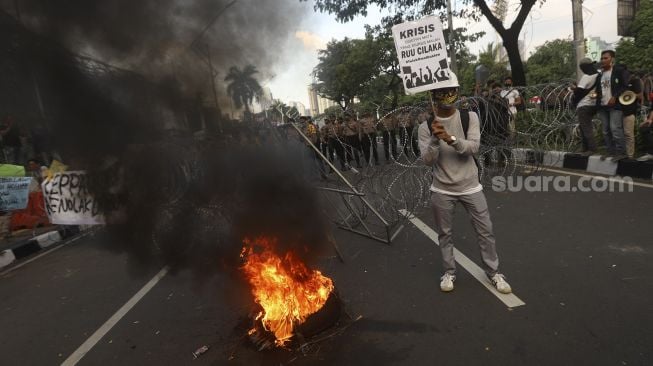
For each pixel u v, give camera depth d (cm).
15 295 468
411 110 639
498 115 678
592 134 735
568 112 800
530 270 351
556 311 284
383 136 979
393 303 328
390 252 443
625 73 641
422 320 297
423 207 558
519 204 555
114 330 346
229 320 333
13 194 688
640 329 252
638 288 299
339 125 973
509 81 859
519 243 415
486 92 776
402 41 349
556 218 476
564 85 794
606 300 289
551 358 238
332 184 529
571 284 318
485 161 730
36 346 337
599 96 683
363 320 307
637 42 2077
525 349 249
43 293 459
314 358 267
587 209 492
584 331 258
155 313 366
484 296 318
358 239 501
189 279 425
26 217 745
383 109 866
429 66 344
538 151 766
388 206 527
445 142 299
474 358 247
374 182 539
